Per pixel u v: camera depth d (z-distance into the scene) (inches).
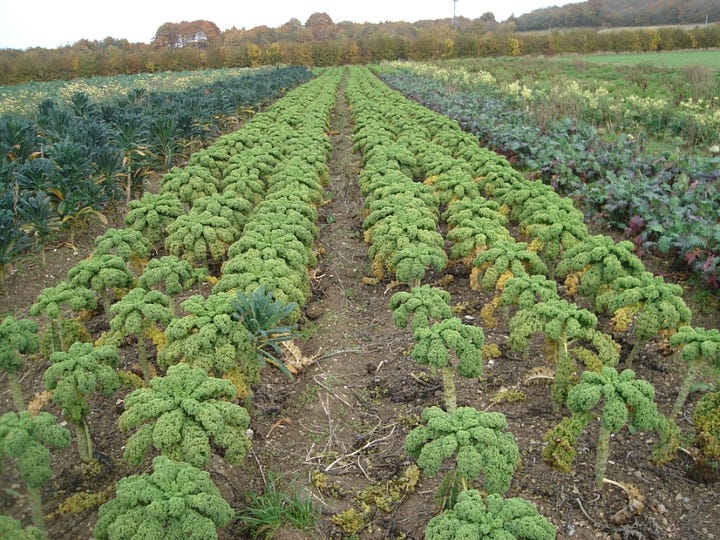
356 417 200.4
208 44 3026.6
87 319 243.8
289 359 224.8
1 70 1723.7
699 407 163.6
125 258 252.5
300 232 278.5
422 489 166.9
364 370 226.2
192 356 174.7
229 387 157.4
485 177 370.9
